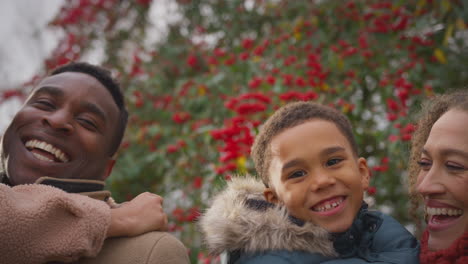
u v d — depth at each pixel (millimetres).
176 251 1284
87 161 1469
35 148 1451
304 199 1226
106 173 1604
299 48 3211
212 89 3164
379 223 1312
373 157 2678
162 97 3795
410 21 2975
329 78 2955
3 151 1512
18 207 1117
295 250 1237
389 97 2713
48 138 1424
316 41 3256
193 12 4430
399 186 2695
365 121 2768
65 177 1437
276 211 1280
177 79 4043
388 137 2441
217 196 1466
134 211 1324
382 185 2668
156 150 3338
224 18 4238
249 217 1266
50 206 1131
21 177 1423
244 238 1258
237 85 3145
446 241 1131
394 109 2506
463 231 1101
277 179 1275
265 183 1381
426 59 2973
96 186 1467
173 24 4539
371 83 2928
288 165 1236
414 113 2451
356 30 3303
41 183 1360
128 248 1257
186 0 4457
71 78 1516
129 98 3762
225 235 1269
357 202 1249
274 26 3869
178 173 3033
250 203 1356
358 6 3330
